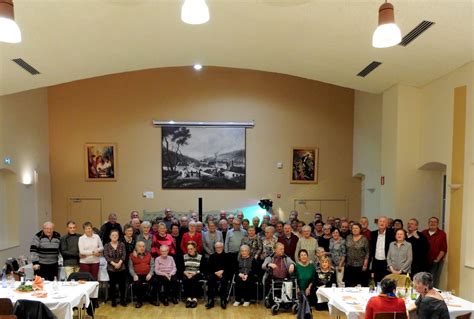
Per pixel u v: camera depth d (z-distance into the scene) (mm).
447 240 6129
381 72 6699
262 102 10586
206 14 2666
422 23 4848
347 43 5758
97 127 10344
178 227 7602
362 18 4930
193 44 6250
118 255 6344
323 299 5270
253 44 6191
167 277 6391
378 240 6137
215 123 10438
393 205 7137
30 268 5875
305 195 10656
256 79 10578
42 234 6117
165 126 10398
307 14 5008
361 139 10156
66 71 6633
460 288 5840
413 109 7078
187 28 5617
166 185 10430
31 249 6074
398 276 5176
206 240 7156
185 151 10445
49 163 10250
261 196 10570
